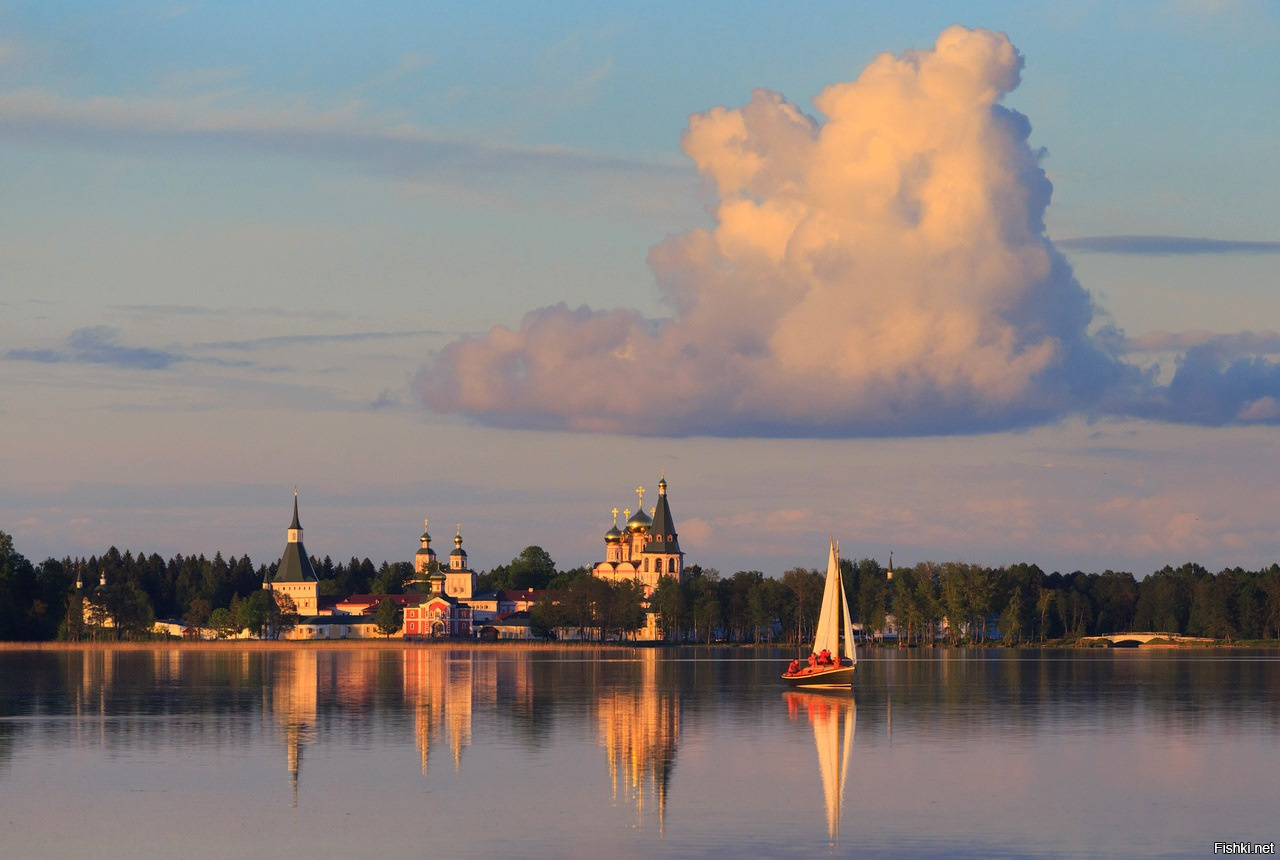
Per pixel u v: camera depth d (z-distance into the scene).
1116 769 79.94
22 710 116.69
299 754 85.94
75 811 65.94
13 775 76.81
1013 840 59.81
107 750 87.69
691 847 58.12
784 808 67.00
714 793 71.31
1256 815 65.44
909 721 108.38
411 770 79.00
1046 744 92.56
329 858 56.31
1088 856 56.84
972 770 79.75
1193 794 71.06
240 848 58.12
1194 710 119.19
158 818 64.25
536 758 84.50
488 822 63.44
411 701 128.12
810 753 87.50
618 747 90.12
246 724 104.31
